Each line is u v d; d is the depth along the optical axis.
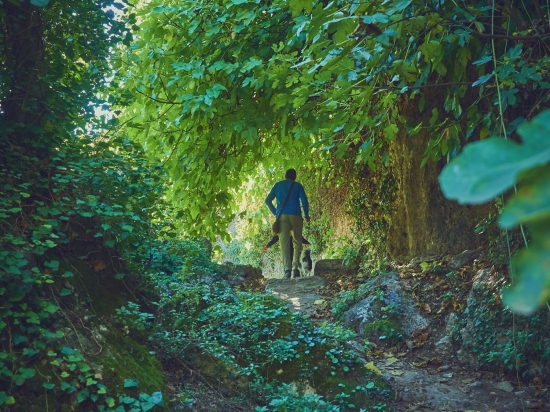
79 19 5.40
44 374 4.00
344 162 13.20
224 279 10.91
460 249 9.47
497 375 6.95
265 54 7.92
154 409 4.35
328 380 6.07
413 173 10.36
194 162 9.08
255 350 6.18
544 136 0.42
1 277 4.11
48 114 5.28
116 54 7.04
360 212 12.67
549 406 6.14
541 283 0.36
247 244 19.59
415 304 8.34
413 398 6.34
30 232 4.83
